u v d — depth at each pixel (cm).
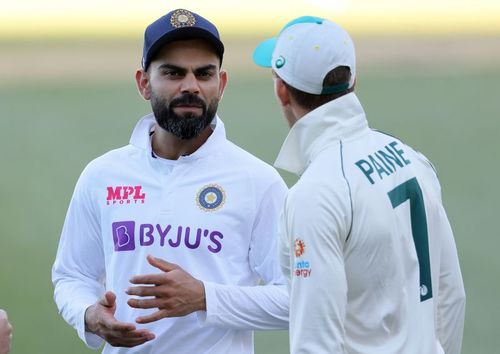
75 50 11569
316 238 1058
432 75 9550
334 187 1074
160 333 1295
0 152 6206
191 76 1290
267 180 1328
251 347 1345
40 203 4769
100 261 1381
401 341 1094
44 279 3506
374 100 8256
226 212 1309
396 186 1113
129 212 1323
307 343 1055
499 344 2712
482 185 5091
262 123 7050
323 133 1120
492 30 13412
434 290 1142
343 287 1059
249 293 1269
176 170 1325
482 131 6750
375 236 1077
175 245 1299
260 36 12462
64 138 6631
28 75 9806
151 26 1304
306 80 1116
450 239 1181
